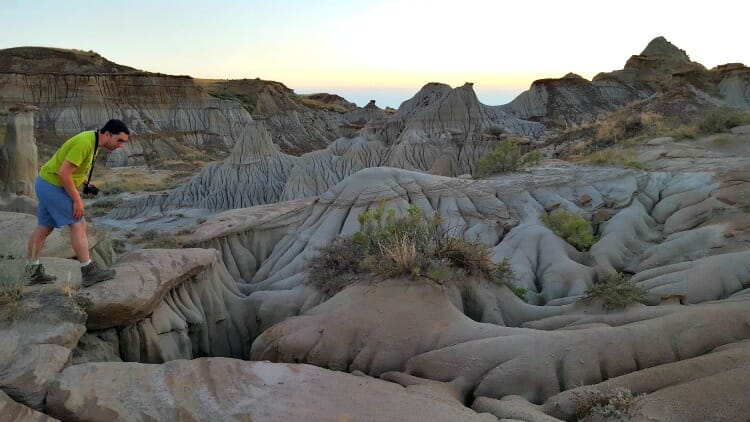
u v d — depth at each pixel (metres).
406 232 10.05
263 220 15.07
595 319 8.55
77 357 6.62
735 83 39.66
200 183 39.16
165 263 9.09
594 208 15.23
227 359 6.24
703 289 9.43
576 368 6.89
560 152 27.27
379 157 41.78
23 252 7.67
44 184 6.37
